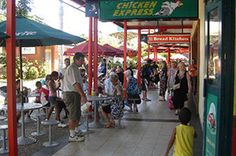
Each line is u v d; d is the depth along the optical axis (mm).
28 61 27953
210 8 4832
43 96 10047
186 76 10719
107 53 18812
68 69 7734
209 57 5055
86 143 7551
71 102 7719
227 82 4074
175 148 4664
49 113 9961
